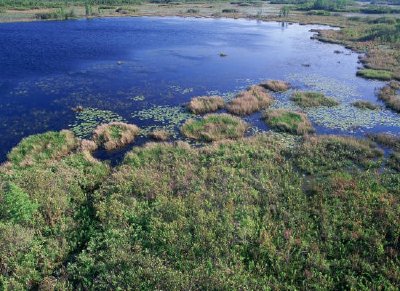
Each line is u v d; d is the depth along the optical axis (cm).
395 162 2386
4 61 4622
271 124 2962
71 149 2559
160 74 4300
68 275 1447
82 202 1912
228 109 3253
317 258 1510
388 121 3120
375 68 4672
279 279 1434
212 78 4203
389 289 1364
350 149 2534
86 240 1658
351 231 1669
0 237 1520
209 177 2116
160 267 1427
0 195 1831
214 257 1519
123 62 4772
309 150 2489
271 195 1936
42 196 1848
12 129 2822
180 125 2956
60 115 3091
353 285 1395
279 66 4791
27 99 3422
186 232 1639
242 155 2388
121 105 3341
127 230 1661
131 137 2703
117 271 1443
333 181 2092
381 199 1884
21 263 1472
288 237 1631
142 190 1969
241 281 1400
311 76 4372
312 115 3209
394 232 1650
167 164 2291
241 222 1705
